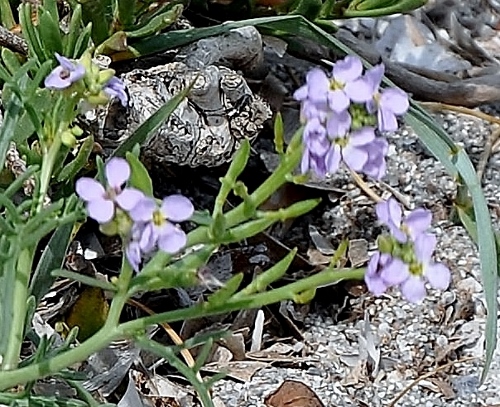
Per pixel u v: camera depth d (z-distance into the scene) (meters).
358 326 0.64
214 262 0.65
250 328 0.63
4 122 0.49
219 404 0.59
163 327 0.60
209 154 0.63
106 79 0.45
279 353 0.62
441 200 0.73
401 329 0.64
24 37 0.57
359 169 0.41
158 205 0.40
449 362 0.63
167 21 0.59
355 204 0.70
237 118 0.64
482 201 0.56
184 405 0.59
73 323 0.58
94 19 0.59
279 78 0.76
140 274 0.42
